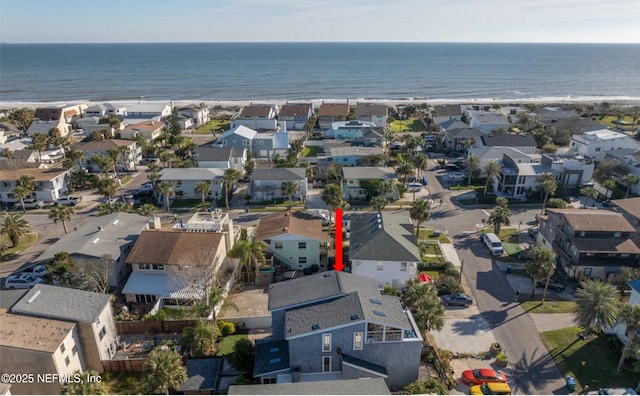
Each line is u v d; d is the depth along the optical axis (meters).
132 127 123.69
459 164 100.31
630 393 34.09
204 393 34.50
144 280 49.44
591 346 41.53
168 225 69.25
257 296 50.66
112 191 76.94
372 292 39.03
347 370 34.12
